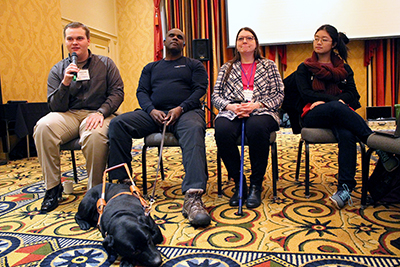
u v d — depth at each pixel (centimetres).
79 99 193
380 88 514
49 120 176
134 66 609
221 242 127
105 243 102
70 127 185
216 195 189
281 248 120
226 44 553
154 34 575
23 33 372
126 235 101
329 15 504
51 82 195
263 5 520
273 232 134
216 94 194
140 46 602
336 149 334
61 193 187
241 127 178
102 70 200
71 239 134
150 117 186
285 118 543
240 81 193
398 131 131
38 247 128
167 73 199
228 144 173
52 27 416
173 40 199
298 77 200
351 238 126
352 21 499
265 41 527
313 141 175
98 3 543
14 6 360
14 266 113
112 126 174
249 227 141
